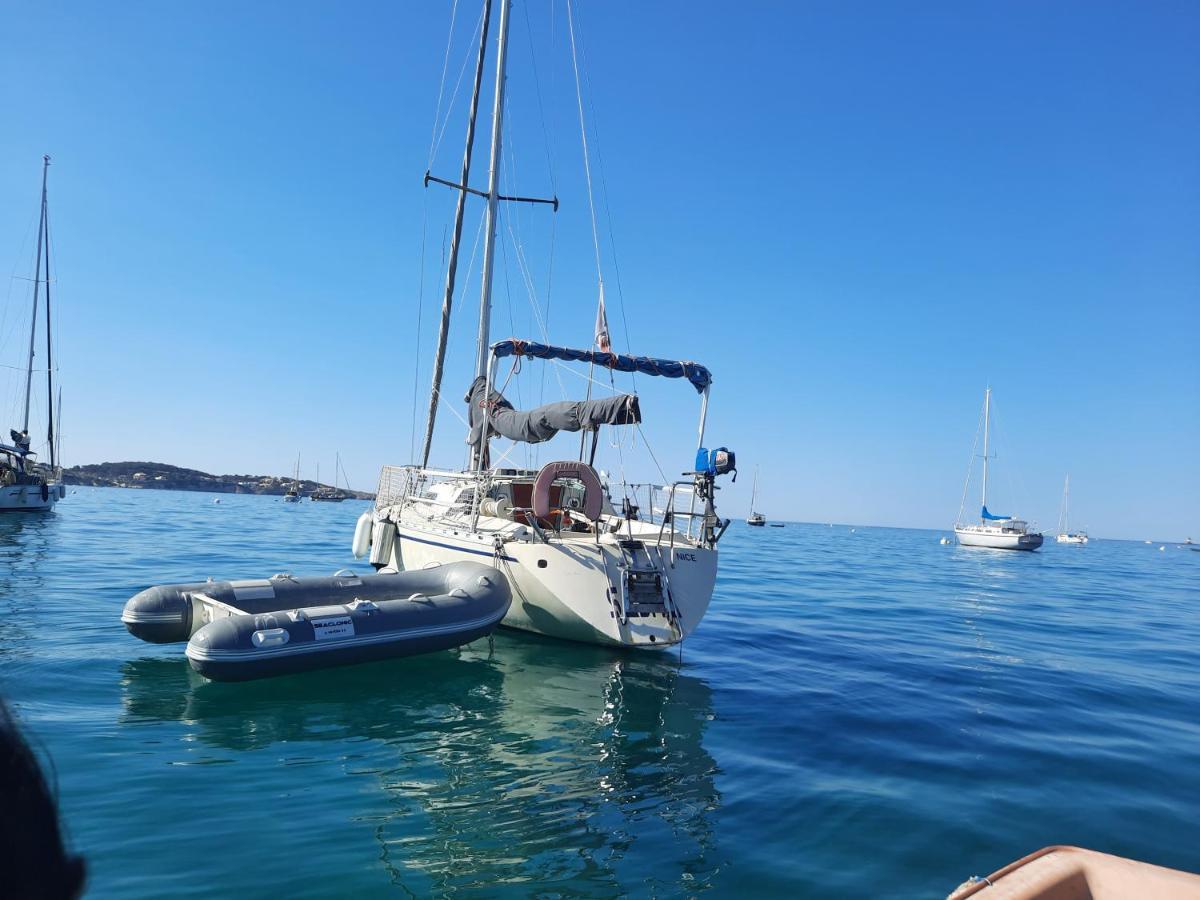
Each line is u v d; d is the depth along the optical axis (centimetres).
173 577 1338
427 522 1145
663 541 988
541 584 946
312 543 2250
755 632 1161
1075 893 283
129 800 466
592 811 481
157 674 748
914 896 390
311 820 450
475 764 557
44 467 3419
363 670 822
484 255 1437
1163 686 893
